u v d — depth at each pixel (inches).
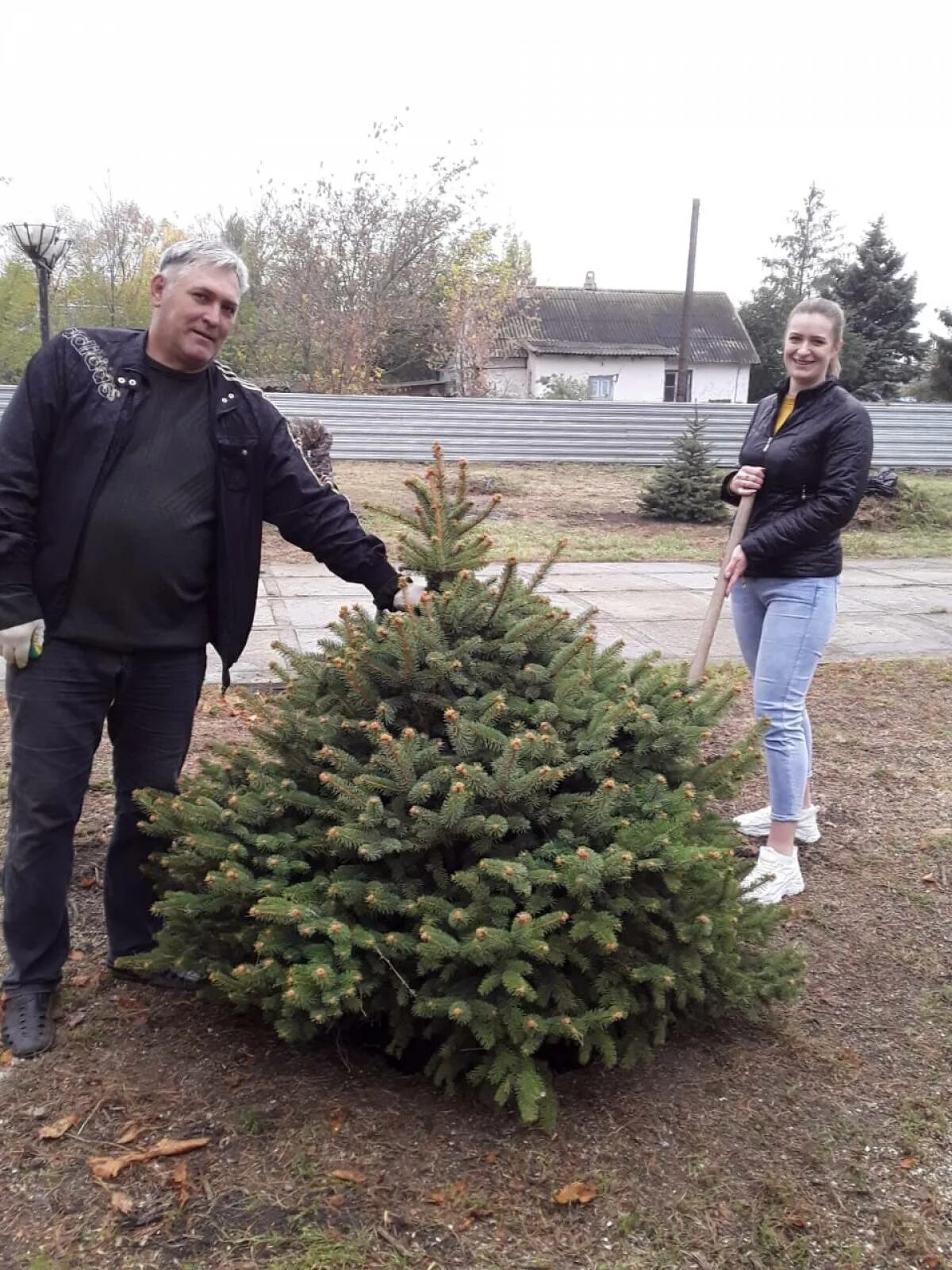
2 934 131.4
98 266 1168.8
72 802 111.7
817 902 151.2
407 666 107.4
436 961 97.0
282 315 954.7
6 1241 86.7
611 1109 103.9
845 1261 88.2
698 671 151.9
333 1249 86.1
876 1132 103.5
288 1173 93.4
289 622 299.9
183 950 110.0
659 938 104.1
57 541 105.4
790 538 144.5
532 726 108.9
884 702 244.8
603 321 1641.2
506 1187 93.1
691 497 537.3
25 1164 94.2
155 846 120.6
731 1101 106.5
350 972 95.8
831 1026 121.0
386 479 584.7
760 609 157.9
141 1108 101.1
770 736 151.3
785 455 147.1
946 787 194.7
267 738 112.4
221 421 108.9
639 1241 88.9
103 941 133.2
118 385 104.8
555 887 102.5
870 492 560.1
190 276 102.3
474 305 1065.5
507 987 93.0
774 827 153.0
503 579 110.9
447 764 104.3
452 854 104.7
